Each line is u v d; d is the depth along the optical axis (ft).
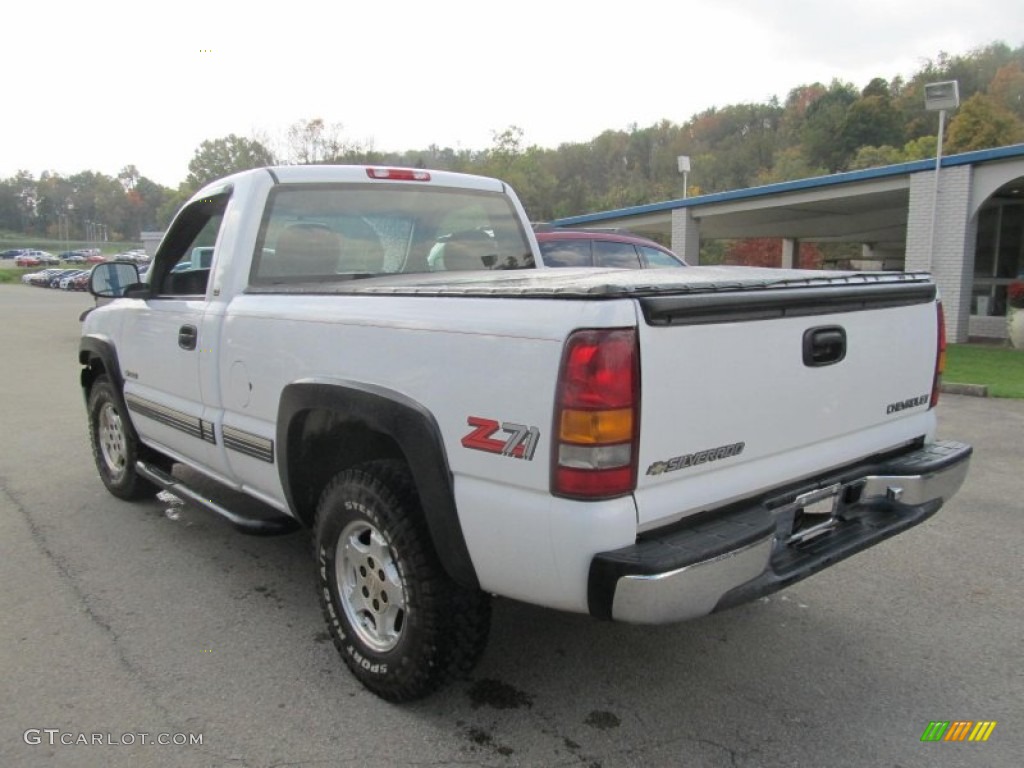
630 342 7.50
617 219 70.49
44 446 23.50
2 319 79.15
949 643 11.64
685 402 8.04
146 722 9.61
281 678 10.64
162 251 14.74
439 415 8.68
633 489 7.72
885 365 10.59
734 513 8.81
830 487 10.06
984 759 8.95
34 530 16.34
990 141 203.82
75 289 164.25
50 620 12.30
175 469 19.27
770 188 58.49
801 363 9.27
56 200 527.81
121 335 16.12
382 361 9.32
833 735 9.41
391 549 9.47
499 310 8.23
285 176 13.05
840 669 10.92
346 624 10.37
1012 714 9.83
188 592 13.37
